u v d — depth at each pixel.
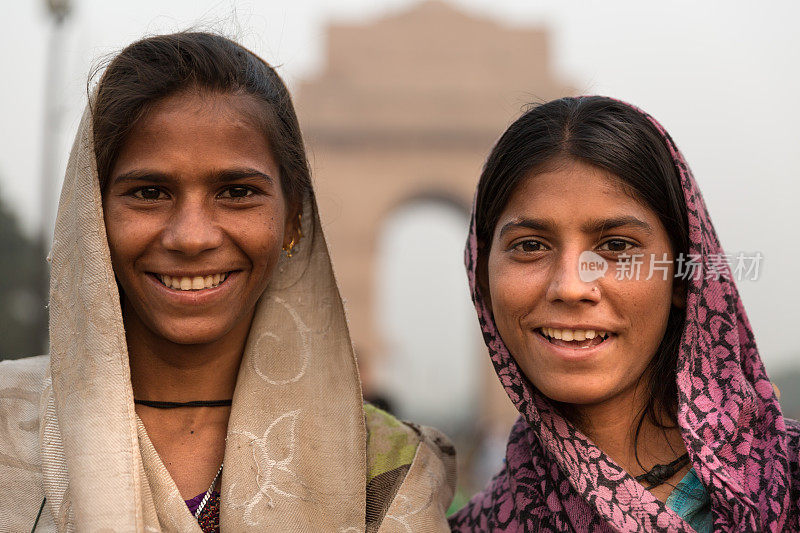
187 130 1.94
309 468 2.10
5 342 8.30
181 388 2.12
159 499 1.92
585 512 2.03
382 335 22.12
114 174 1.98
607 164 1.99
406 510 2.10
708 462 1.94
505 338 2.13
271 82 2.18
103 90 2.01
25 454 2.00
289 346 2.22
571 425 2.09
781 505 1.87
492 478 2.46
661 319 2.04
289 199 2.23
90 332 1.96
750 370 2.12
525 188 2.05
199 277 1.98
